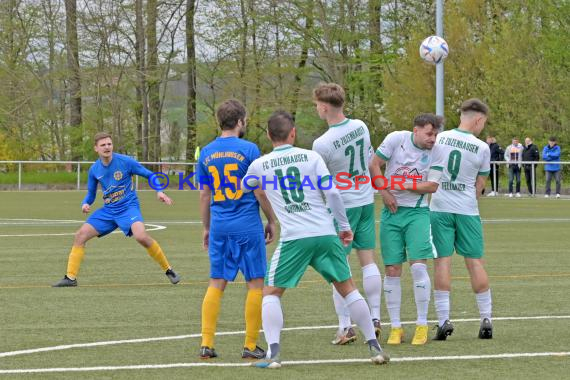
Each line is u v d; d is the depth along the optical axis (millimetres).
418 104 113500
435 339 21562
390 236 21719
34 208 71625
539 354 19562
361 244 22047
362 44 133875
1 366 18422
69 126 137375
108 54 132750
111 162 30922
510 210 67812
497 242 44469
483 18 116812
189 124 140750
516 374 17672
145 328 22875
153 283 31109
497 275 32625
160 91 142875
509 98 113000
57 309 25766
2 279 32062
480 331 21531
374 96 133250
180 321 23922
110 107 136125
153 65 135000
